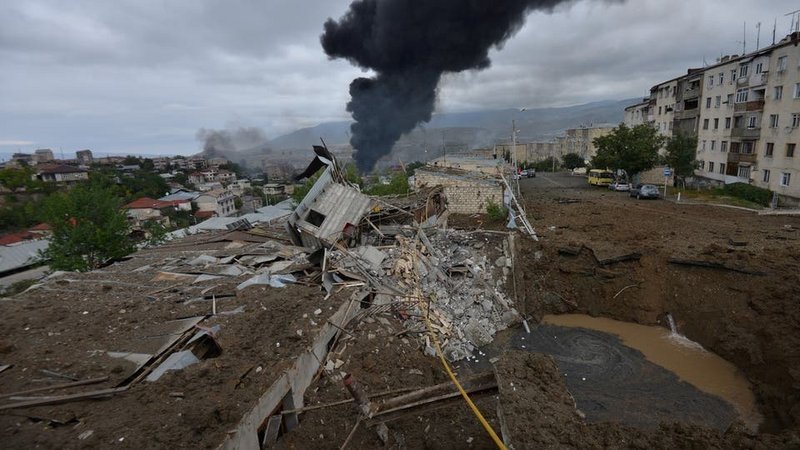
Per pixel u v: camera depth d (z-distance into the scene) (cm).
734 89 3322
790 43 2680
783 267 1252
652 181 4150
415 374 976
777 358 1030
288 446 665
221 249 1641
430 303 1328
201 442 534
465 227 2089
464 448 738
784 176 2773
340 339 988
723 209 2405
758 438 618
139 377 690
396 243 1669
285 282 1203
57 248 1862
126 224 2022
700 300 1311
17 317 926
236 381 679
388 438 734
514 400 635
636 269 1472
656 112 4819
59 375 677
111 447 518
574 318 1455
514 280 1550
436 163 3359
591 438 590
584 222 2066
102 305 1012
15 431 541
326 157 1839
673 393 1048
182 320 905
